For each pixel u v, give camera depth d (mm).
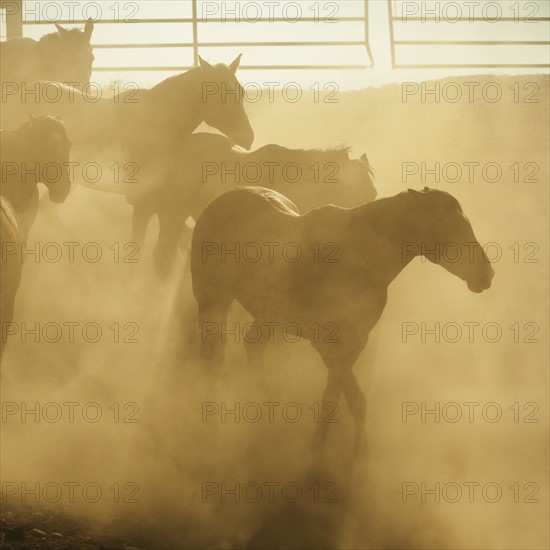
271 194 10969
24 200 10695
